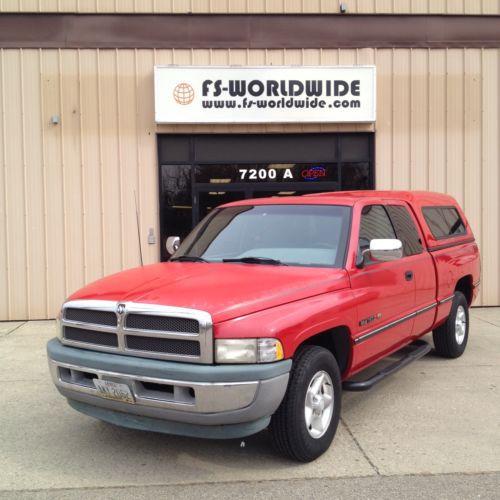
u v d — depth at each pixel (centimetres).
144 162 980
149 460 414
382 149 1017
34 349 768
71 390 409
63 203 970
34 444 448
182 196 1005
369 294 464
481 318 950
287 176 1018
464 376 616
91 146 970
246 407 354
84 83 966
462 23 1020
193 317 359
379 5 1005
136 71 973
